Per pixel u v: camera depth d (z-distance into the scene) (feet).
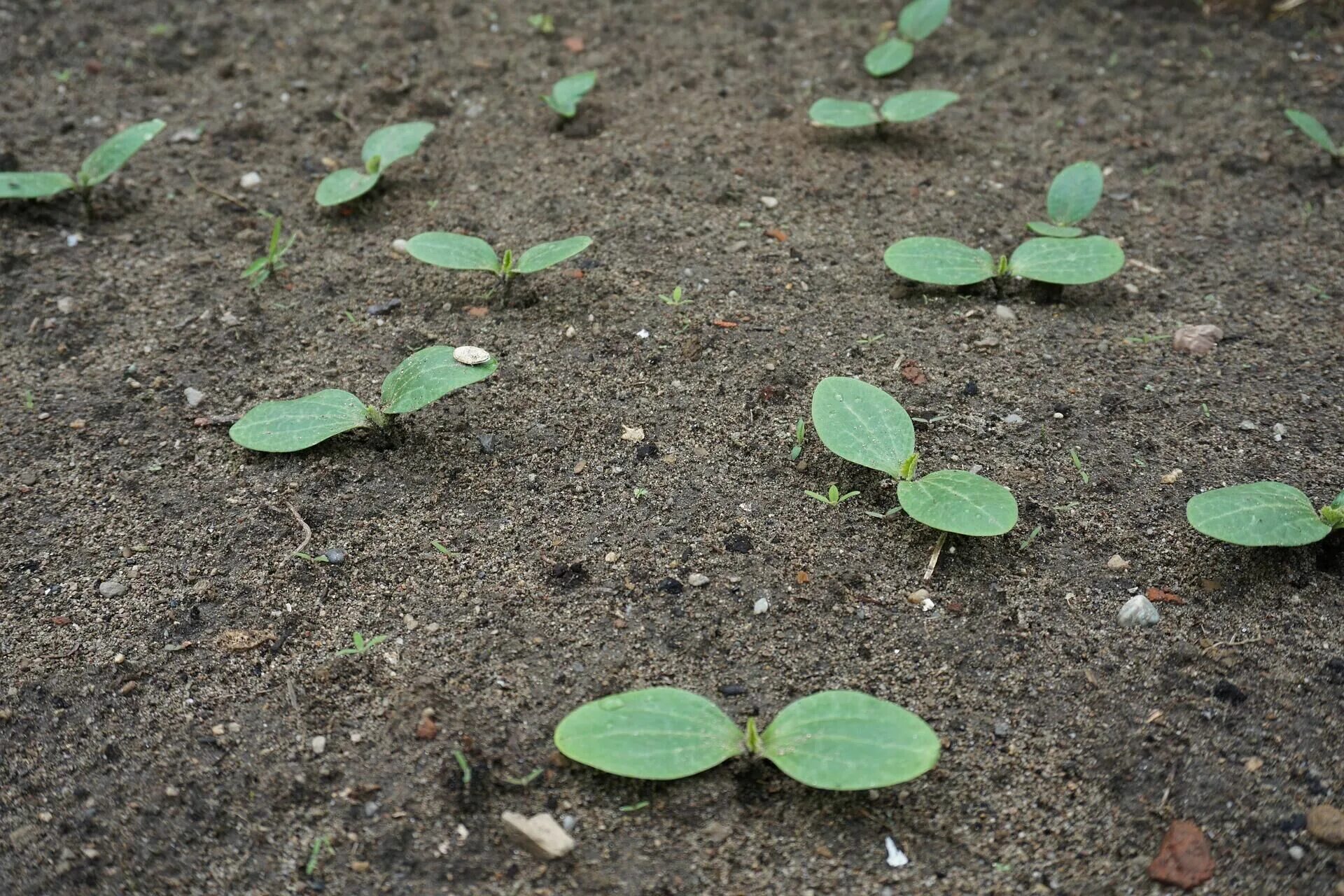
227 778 2.06
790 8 3.41
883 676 2.13
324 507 2.32
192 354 2.56
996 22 3.36
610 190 2.87
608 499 2.32
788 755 2.00
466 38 3.31
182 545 2.28
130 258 2.74
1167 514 2.29
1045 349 2.53
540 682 2.12
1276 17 3.33
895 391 2.45
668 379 2.49
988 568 2.24
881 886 1.97
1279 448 2.37
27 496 2.35
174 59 3.22
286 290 2.68
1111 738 2.08
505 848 2.00
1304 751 2.06
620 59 3.24
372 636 2.18
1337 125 3.02
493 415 2.44
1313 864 1.97
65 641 2.18
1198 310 2.62
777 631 2.17
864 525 2.28
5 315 2.62
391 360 2.53
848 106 2.93
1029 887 1.97
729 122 3.05
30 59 3.20
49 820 2.03
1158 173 2.94
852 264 2.71
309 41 3.29
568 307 2.62
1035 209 2.83
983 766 2.06
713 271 2.68
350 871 1.98
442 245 2.58
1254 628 2.17
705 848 1.99
